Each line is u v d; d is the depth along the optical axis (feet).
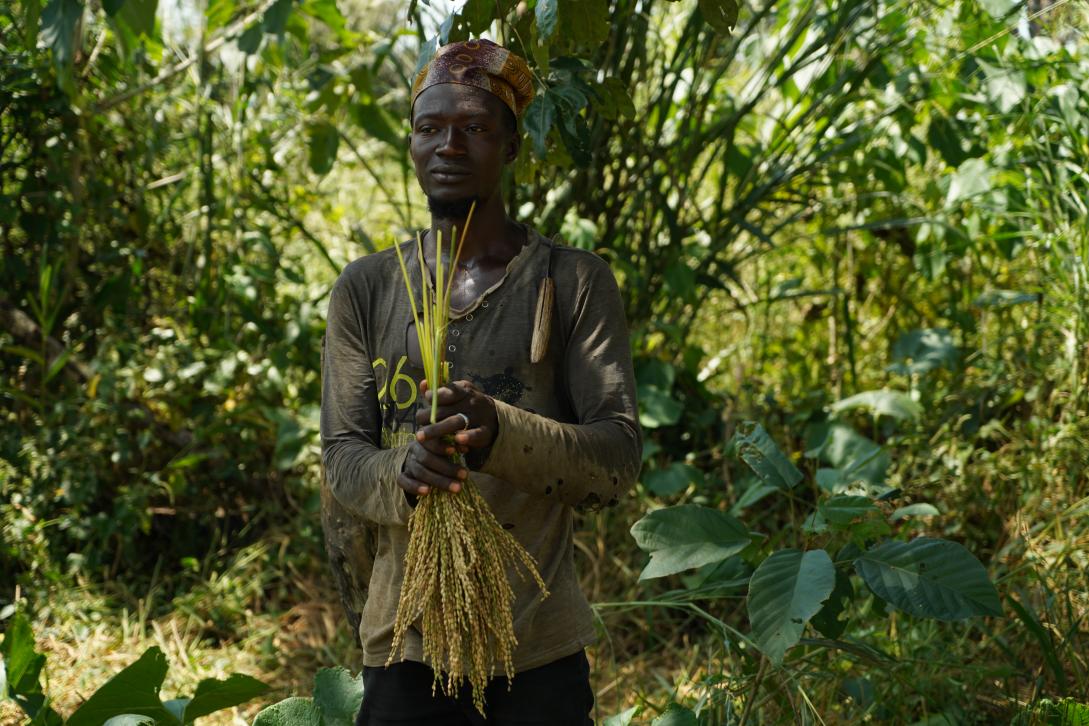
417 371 6.07
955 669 9.22
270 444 13.17
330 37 15.97
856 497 7.60
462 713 6.10
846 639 9.03
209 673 10.93
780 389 13.74
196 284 13.87
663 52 12.02
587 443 5.60
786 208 15.17
